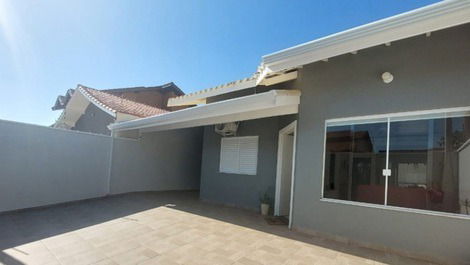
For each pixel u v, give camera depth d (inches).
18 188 311.3
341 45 197.3
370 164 218.5
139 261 180.1
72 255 187.5
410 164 201.6
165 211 335.6
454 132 187.2
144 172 482.0
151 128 448.1
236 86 362.3
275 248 209.0
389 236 203.0
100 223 269.9
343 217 225.9
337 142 237.0
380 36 180.9
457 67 186.7
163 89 870.4
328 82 246.2
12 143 307.6
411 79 203.0
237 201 390.9
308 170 252.1
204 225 273.6
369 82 222.2
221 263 179.8
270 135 360.8
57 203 351.9
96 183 404.8
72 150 373.4
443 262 181.3
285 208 339.0
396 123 209.2
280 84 322.7
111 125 457.7
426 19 161.3
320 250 205.8
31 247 200.5
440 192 189.8
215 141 438.9
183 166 556.4
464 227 177.9
